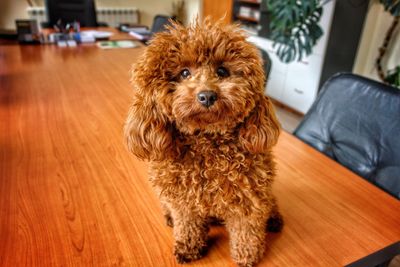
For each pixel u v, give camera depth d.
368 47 3.15
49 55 2.20
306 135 1.24
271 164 0.68
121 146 1.11
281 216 0.78
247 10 4.05
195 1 4.95
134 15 5.12
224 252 0.71
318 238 0.75
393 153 0.98
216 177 0.62
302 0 2.64
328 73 3.06
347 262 0.69
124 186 0.91
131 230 0.76
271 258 0.69
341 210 0.84
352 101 1.13
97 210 0.82
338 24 2.85
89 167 0.99
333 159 1.14
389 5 2.49
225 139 0.64
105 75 1.80
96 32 2.93
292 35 2.87
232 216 0.66
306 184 0.94
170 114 0.63
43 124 1.24
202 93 0.58
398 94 1.03
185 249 0.68
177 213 0.68
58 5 3.24
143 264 0.67
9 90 1.56
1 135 1.16
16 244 0.71
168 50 0.62
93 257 0.68
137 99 0.65
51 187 0.89
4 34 4.59
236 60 0.63
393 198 0.89
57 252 0.69
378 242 0.74
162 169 0.65
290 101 3.42
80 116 1.31
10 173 0.95
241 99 0.60
